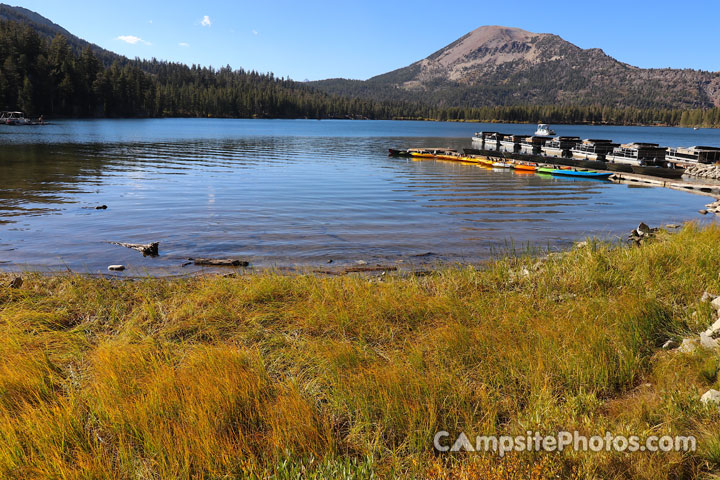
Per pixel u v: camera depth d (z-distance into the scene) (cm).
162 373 486
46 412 421
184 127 11125
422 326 658
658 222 1786
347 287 811
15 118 9800
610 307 675
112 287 866
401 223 1642
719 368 473
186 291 840
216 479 361
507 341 575
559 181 3005
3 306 750
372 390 469
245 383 468
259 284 808
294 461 379
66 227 1487
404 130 13750
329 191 2356
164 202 1972
